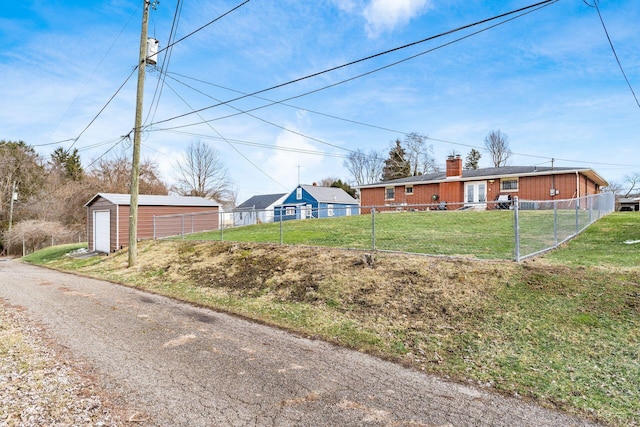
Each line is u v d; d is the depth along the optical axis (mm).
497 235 10430
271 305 6777
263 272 8703
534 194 20172
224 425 2871
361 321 5625
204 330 5535
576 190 18906
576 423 2941
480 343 4594
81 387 3549
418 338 4898
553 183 19562
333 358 4395
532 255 7504
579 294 5355
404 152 49344
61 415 2996
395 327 5297
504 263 6742
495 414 3080
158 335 5289
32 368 4020
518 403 3281
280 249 10180
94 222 20188
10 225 31297
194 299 7645
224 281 8719
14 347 4719
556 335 4539
